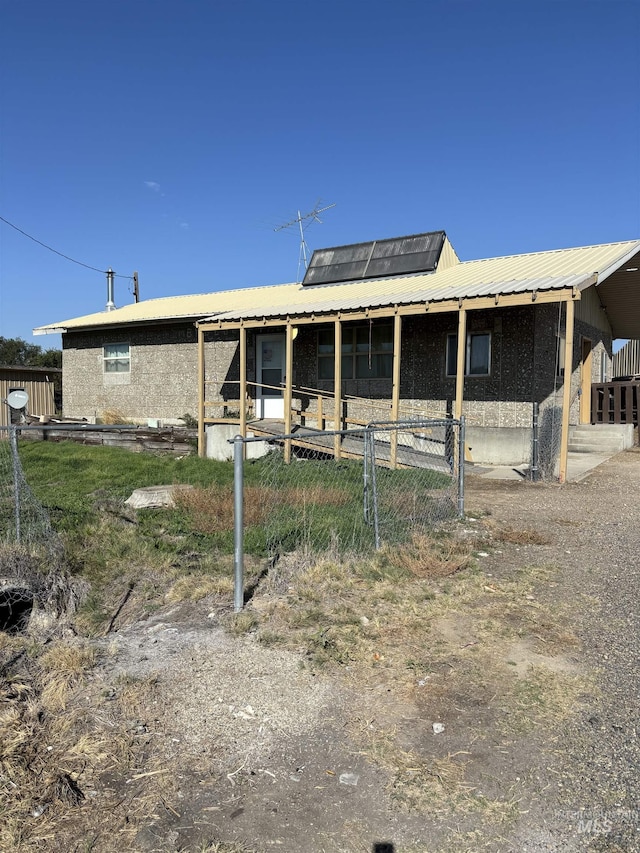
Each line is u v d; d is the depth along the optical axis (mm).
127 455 12328
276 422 14008
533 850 2070
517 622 3936
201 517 6559
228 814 2252
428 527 6188
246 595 4434
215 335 15891
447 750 2611
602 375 15531
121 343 17781
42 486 8805
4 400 19141
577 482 9047
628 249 11555
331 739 2705
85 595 4484
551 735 2709
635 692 3059
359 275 14953
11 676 3248
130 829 2182
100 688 3145
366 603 4246
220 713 2916
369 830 2168
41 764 2520
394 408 10805
